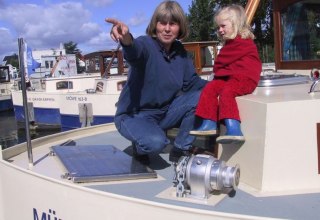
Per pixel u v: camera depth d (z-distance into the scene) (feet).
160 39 10.08
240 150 8.84
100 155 11.33
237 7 10.09
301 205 7.58
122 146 13.20
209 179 7.79
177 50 10.63
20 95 63.62
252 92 9.38
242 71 9.43
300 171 8.20
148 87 10.36
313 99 8.23
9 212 9.83
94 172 9.62
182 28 10.16
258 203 7.74
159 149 10.01
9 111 90.74
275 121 8.07
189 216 6.41
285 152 8.14
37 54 112.68
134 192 8.76
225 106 8.87
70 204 7.88
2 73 92.73
